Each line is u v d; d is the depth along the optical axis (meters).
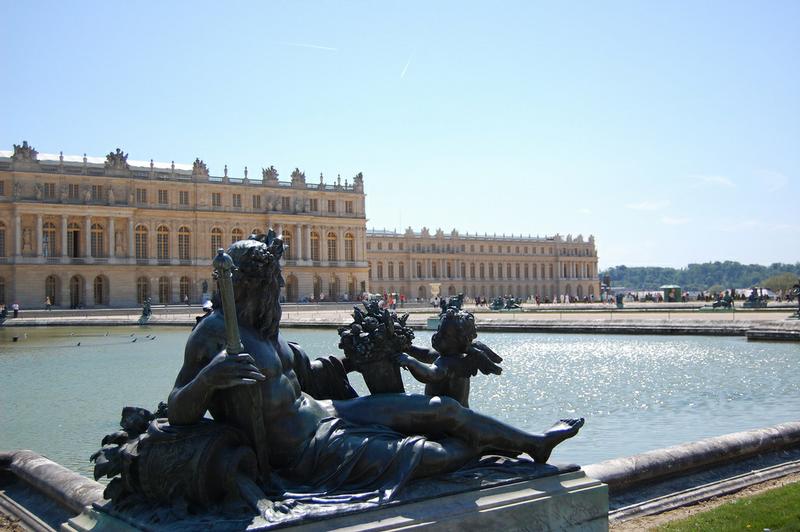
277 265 6.35
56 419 19.44
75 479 8.62
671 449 10.45
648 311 82.25
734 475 10.79
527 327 54.84
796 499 9.39
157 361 36.00
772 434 11.78
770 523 8.46
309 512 5.38
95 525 6.00
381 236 184.50
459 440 6.59
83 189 117.25
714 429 17.70
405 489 5.93
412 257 188.62
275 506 5.43
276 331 6.45
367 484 5.97
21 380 28.27
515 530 6.19
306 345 44.56
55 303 114.81
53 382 27.50
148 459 5.61
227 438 5.65
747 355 35.25
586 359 34.47
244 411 5.76
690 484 10.23
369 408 6.55
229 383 5.39
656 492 9.81
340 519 5.44
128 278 120.12
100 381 27.70
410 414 6.47
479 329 57.16
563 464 7.04
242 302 6.20
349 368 7.43
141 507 5.76
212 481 5.54
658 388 24.56
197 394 5.48
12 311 95.44
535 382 26.20
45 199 113.94
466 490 6.15
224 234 130.62
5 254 111.31
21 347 46.69
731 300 81.06
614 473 9.42
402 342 6.98
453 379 7.07
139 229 123.38
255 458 5.75
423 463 6.11
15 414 20.27
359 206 144.75
